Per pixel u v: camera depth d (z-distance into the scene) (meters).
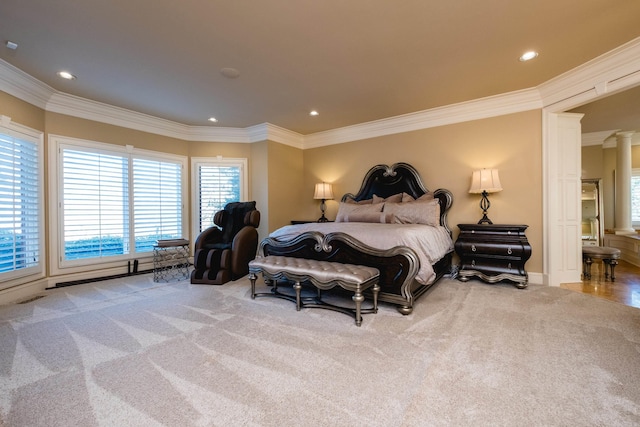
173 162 4.79
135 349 1.89
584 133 5.47
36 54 2.65
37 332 2.17
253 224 4.20
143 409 1.31
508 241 3.36
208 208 5.05
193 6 2.02
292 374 1.59
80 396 1.41
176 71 3.00
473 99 3.77
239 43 2.49
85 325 2.30
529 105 3.57
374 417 1.25
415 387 1.46
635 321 2.32
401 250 2.52
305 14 2.12
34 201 3.34
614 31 2.34
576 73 2.99
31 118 3.30
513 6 2.04
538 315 2.46
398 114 4.34
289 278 2.69
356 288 2.29
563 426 1.19
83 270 3.80
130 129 4.29
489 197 3.84
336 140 5.20
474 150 3.94
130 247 4.26
